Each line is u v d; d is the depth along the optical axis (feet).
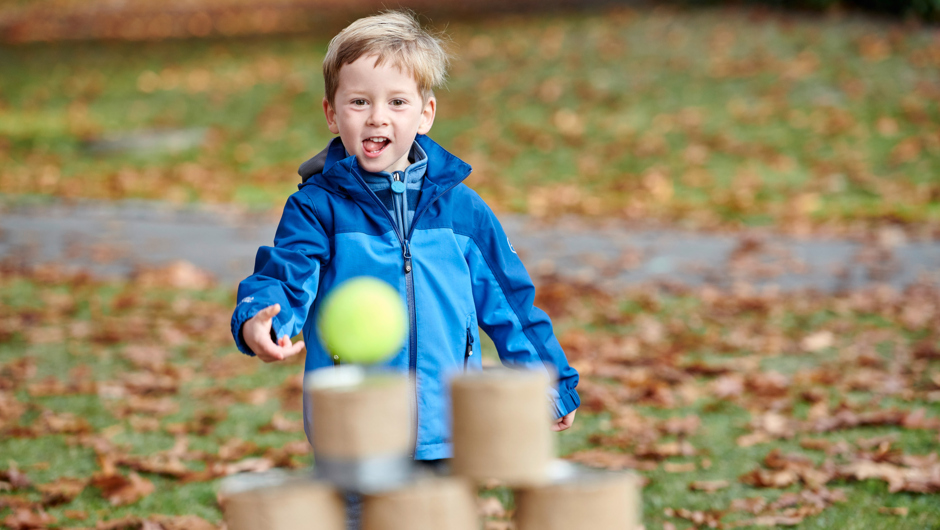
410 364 14.02
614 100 89.30
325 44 120.06
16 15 157.38
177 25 143.64
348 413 7.45
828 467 23.53
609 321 39.58
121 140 85.51
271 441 26.55
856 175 70.54
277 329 12.14
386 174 14.47
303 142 86.63
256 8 151.53
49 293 43.68
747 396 30.19
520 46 104.68
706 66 94.99
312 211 14.33
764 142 78.69
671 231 59.16
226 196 71.20
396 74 14.15
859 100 84.84
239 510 7.14
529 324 14.76
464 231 14.87
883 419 26.99
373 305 10.02
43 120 95.86
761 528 20.47
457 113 88.79
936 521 20.57
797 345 35.65
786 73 91.35
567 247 54.90
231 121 93.30
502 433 7.52
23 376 32.22
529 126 85.25
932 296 42.32
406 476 7.52
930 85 86.17
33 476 23.81
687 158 76.84
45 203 66.80
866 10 106.63
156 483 23.59
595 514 7.38
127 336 37.14
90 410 29.09
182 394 30.96
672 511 21.35
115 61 119.96
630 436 26.40
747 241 54.90
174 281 46.26
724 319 39.86
